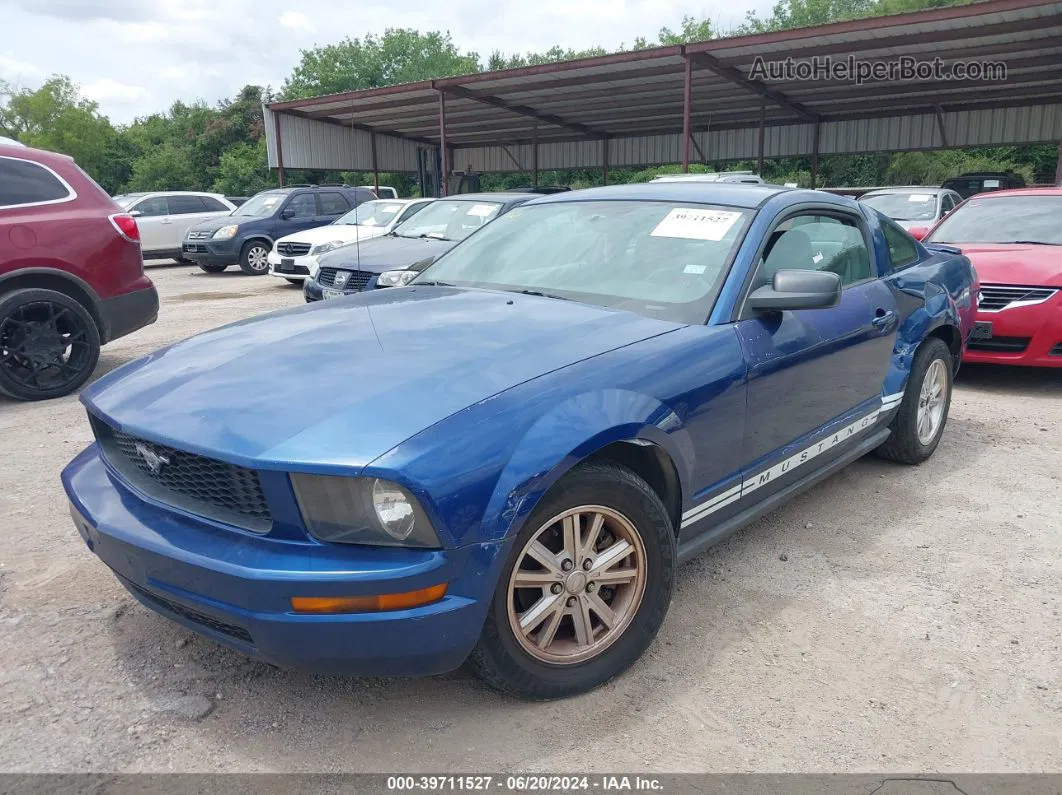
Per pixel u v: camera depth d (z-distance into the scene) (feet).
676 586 11.00
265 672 8.91
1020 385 22.89
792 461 11.41
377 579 6.73
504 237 13.00
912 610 10.38
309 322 10.12
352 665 7.02
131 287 22.30
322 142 92.99
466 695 8.54
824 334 11.51
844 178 146.10
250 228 53.88
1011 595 10.78
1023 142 80.94
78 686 8.61
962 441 17.51
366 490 6.82
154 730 7.91
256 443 7.04
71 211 21.21
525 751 7.67
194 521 7.52
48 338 20.75
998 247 23.32
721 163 112.88
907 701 8.50
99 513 8.11
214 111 216.74
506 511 7.16
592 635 8.47
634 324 9.59
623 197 12.66
